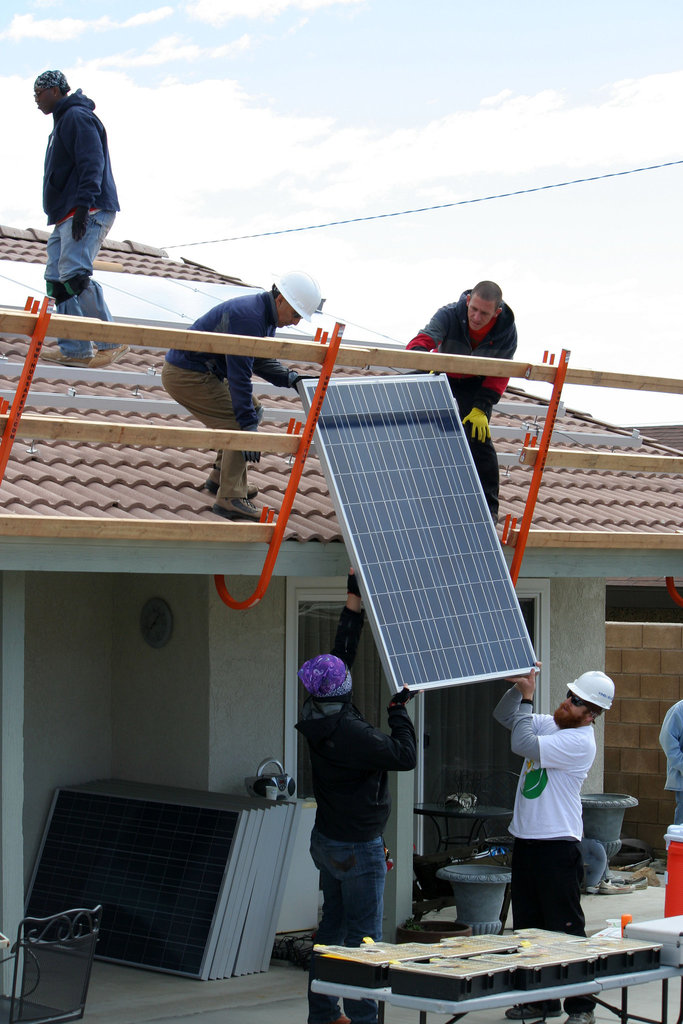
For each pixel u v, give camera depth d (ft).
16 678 25.29
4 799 25.03
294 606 35.70
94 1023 26.08
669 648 48.11
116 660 36.11
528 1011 26.53
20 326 20.88
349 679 23.53
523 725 25.53
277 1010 27.37
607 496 38.22
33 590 34.40
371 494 24.70
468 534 25.96
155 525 23.56
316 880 34.42
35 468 27.35
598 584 44.27
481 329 28.35
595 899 39.91
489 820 41.24
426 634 23.82
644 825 48.39
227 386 27.17
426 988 19.25
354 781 23.32
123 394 33.47
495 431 34.63
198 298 42.39
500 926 33.30
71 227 30.14
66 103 29.89
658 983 30.55
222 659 34.09
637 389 30.09
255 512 26.30
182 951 30.04
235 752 34.35
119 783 35.04
